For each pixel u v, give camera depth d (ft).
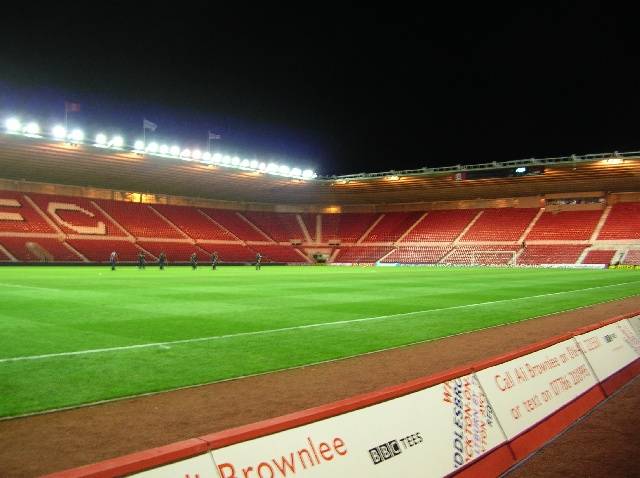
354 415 12.27
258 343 35.50
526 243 219.20
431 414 14.12
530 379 19.43
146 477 8.63
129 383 24.85
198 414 20.27
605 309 56.29
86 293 69.82
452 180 201.98
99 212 210.38
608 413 21.38
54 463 15.39
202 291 75.05
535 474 15.15
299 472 10.52
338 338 37.68
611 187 215.51
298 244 257.75
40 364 28.68
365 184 220.02
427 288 84.33
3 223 178.29
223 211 259.19
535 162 182.39
